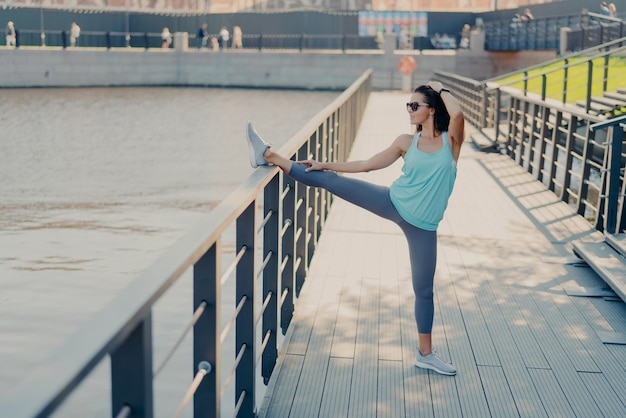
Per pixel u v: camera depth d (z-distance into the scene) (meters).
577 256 8.18
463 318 6.36
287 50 54.84
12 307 10.45
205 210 17.41
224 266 12.11
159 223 16.05
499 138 17.80
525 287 7.20
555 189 12.21
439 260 8.13
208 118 35.94
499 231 9.47
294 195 6.02
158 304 9.83
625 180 8.26
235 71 53.84
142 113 37.75
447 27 56.91
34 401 1.67
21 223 15.88
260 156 4.85
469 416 4.65
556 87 26.53
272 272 5.21
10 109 38.62
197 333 3.41
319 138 8.76
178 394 7.29
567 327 6.15
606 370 5.34
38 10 55.72
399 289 7.06
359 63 51.31
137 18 60.03
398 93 42.19
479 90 23.36
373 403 4.79
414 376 5.19
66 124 33.59
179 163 24.17
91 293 11.22
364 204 4.89
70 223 15.94
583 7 40.09
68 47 54.81
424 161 4.70
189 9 63.56
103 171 22.75
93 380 7.73
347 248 8.48
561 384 5.11
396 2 60.31
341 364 5.36
